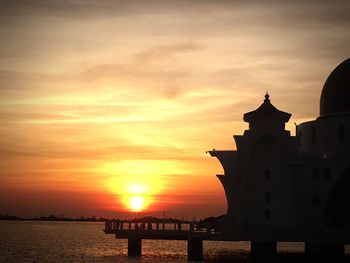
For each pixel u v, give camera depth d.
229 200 82.56
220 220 86.31
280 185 81.31
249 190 81.88
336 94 86.44
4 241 151.38
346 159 82.12
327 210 83.06
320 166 82.44
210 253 100.56
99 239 176.12
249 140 81.12
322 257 74.31
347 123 83.94
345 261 75.25
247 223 81.06
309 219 81.81
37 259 90.19
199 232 77.19
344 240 71.62
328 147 85.38
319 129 87.12
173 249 121.31
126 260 83.44
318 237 71.88
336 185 82.62
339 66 89.44
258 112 81.44
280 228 72.88
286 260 78.62
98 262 81.19
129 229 82.19
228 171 84.12
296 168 82.69
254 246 75.69
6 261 87.06
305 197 82.25
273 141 81.44
